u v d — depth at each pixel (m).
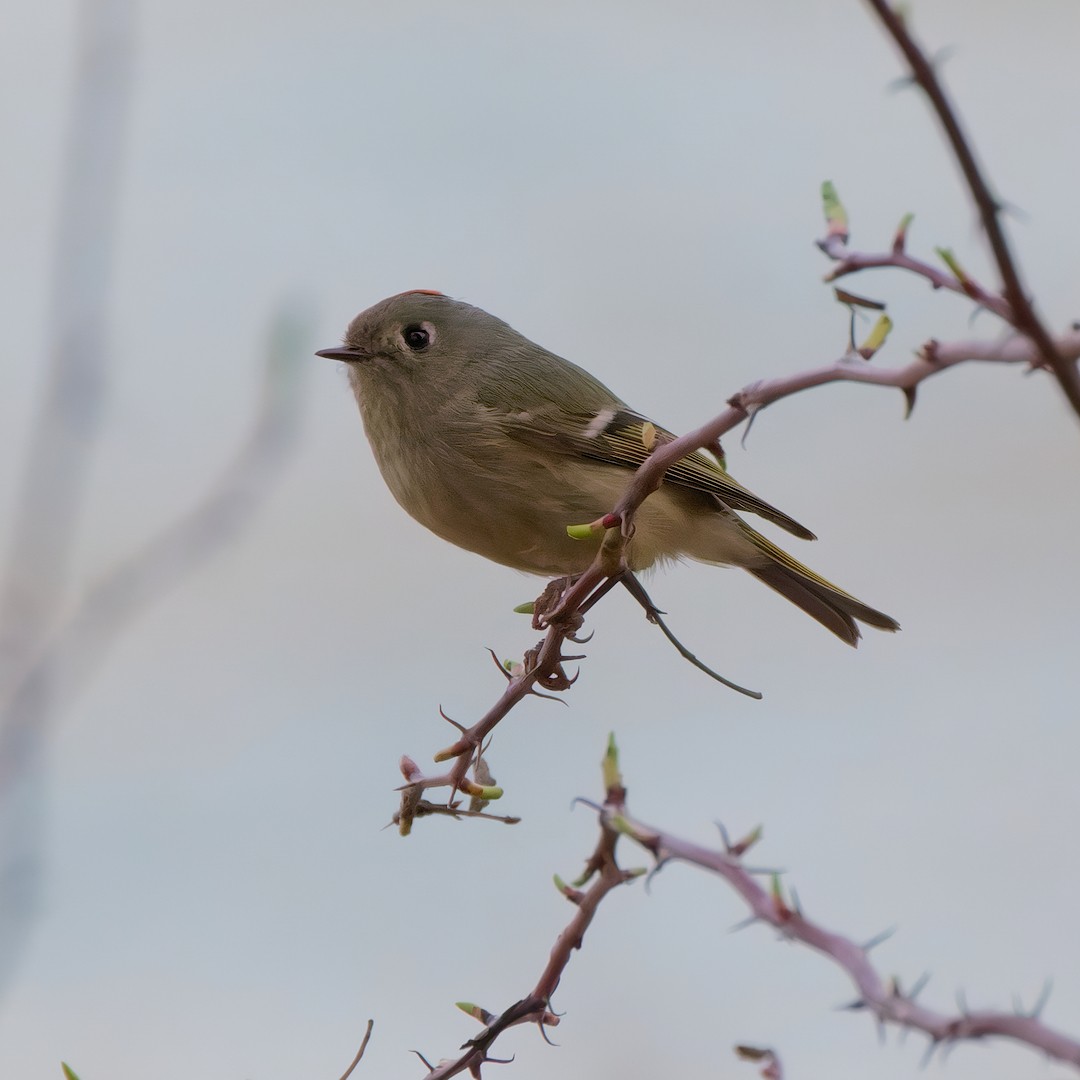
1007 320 2.93
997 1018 2.43
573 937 3.66
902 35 2.62
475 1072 3.67
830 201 3.67
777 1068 3.14
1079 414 2.67
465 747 4.29
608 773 3.56
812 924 2.79
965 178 2.66
